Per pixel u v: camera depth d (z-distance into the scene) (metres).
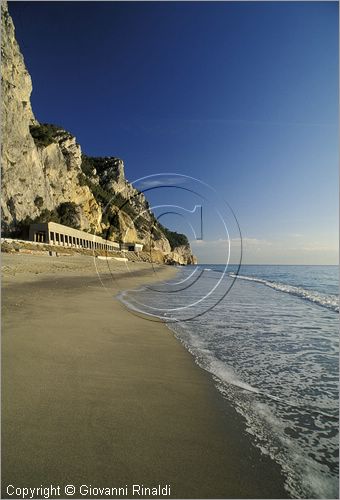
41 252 32.19
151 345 4.84
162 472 2.00
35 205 50.75
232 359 4.45
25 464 1.99
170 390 3.26
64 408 2.71
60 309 7.04
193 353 4.60
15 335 4.71
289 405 3.08
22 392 2.96
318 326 6.89
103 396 2.99
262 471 2.07
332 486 1.97
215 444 2.35
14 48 54.03
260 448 2.33
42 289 10.51
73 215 60.50
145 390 3.21
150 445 2.27
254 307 9.74
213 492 1.85
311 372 4.01
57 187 62.38
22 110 49.28
